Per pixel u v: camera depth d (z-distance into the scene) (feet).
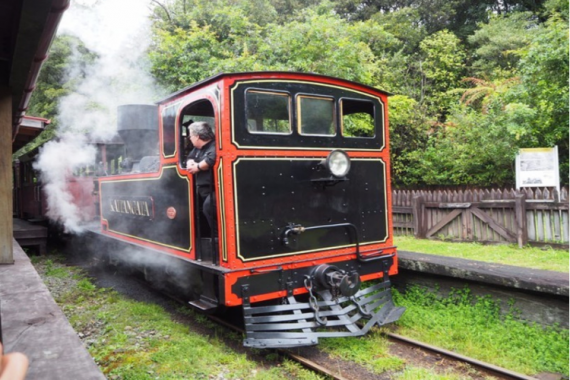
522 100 32.78
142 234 18.97
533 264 19.21
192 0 43.14
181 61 34.12
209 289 13.69
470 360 12.24
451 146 40.42
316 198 14.38
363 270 15.39
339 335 13.04
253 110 13.37
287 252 13.58
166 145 16.29
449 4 62.75
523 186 27.20
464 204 26.23
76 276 24.56
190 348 13.60
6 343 9.53
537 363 12.15
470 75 52.70
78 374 7.96
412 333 14.73
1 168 17.80
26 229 31.27
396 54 50.70
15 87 17.28
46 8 10.14
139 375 11.74
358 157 15.62
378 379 11.67
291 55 31.58
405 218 30.32
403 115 42.50
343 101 15.76
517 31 49.29
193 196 14.47
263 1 49.80
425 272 17.21
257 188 13.11
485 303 15.34
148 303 19.03
